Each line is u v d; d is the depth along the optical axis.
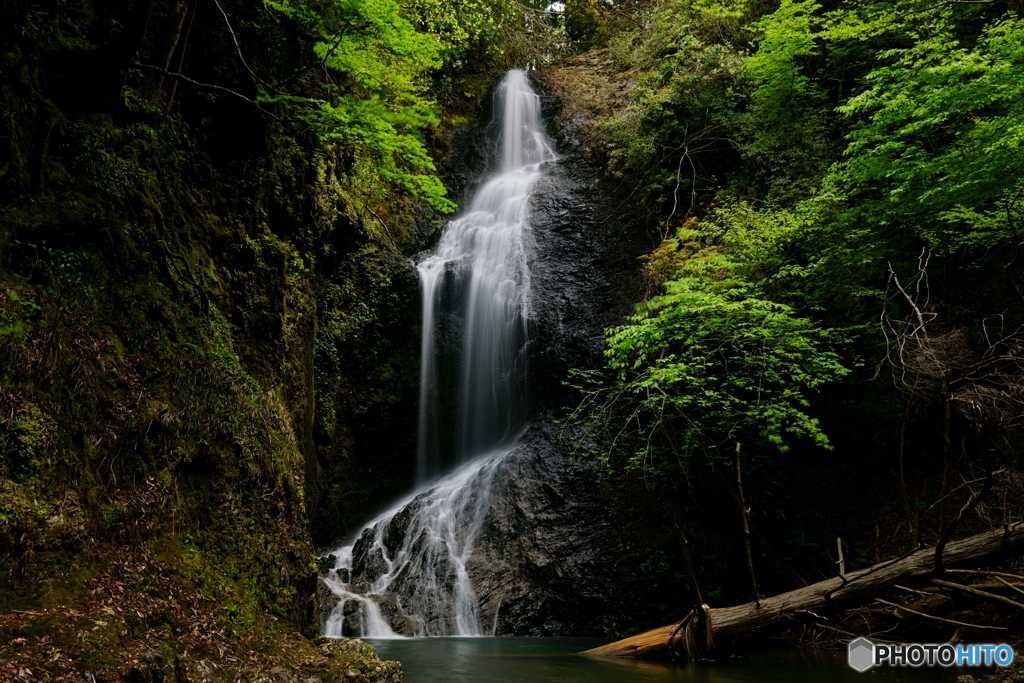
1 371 5.52
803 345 11.30
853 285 12.55
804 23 15.45
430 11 17.44
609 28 26.48
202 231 9.62
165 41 9.30
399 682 6.61
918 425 12.34
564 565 12.09
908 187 11.86
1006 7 14.62
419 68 14.92
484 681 7.01
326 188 13.95
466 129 20.61
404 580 12.54
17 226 6.45
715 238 14.68
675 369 11.13
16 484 5.14
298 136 12.84
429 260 16.66
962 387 9.29
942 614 8.70
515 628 11.61
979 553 8.11
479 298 16.28
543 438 14.43
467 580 12.29
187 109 10.18
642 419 13.41
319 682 5.86
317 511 13.77
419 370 15.63
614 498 12.84
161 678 4.82
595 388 14.35
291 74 12.26
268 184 11.36
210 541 6.82
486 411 15.65
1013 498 9.77
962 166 10.98
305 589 7.78
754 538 12.30
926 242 13.05
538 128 21.67
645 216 17.20
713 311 11.48
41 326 6.07
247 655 5.86
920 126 11.59
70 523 5.36
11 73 6.99
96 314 6.88
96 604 5.19
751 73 16.36
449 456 15.46
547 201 18.25
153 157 8.90
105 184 7.74
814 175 14.70
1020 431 10.71
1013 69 10.38
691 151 17.30
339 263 15.07
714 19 19.41
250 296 10.05
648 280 14.40
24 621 4.61
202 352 8.09
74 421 5.96
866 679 7.09
